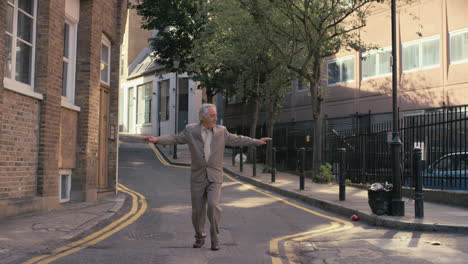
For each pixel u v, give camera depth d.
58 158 9.66
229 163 27.66
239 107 36.28
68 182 10.86
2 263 5.02
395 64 10.38
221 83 27.34
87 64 11.09
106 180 12.99
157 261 5.23
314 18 17.53
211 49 23.58
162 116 46.41
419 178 8.31
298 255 5.93
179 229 7.71
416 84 20.47
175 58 28.48
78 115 11.06
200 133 5.75
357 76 23.41
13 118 8.18
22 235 6.54
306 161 21.56
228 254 5.72
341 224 8.66
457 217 8.38
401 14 21.27
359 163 15.71
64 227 7.32
